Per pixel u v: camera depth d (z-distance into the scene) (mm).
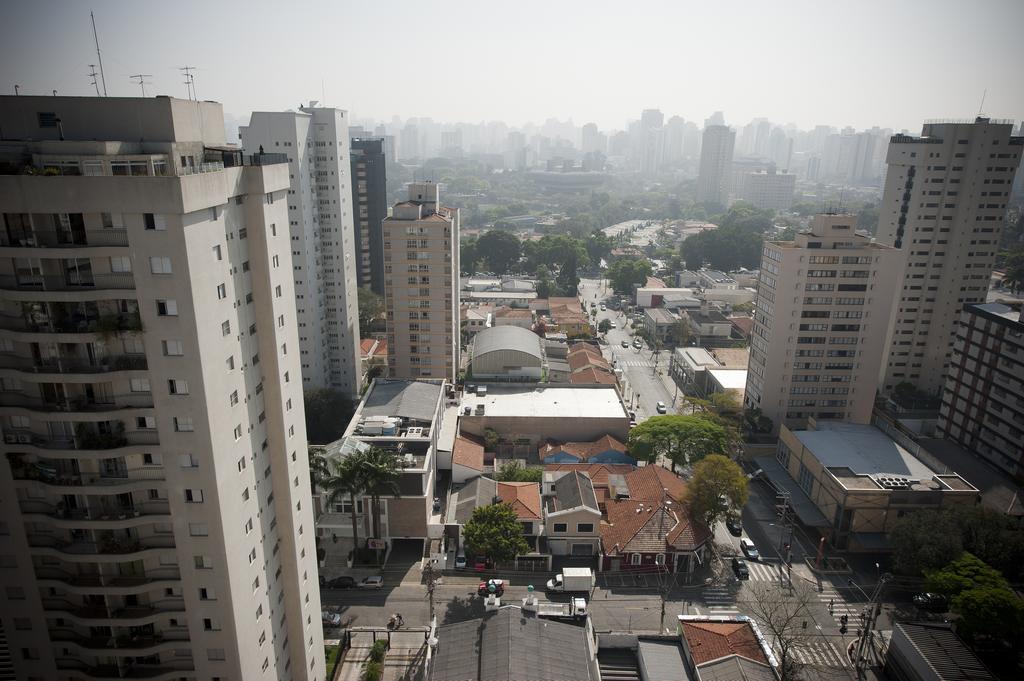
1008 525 95688
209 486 51219
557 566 101188
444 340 147250
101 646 54562
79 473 51438
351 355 151500
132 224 45500
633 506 108438
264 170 55406
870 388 137875
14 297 46531
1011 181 147125
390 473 95875
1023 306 117125
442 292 143875
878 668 82625
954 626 85500
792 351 136000
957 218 150750
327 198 140375
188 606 54094
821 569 101625
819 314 133500
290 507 64562
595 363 173125
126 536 53562
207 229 49156
